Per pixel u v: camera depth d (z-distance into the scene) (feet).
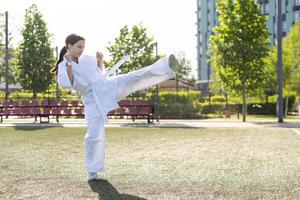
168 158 26.55
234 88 72.84
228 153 28.76
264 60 71.67
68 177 20.43
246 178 19.84
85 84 19.53
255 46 70.49
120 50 83.76
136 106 64.80
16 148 32.32
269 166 23.30
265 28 71.72
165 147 32.50
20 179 19.92
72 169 22.74
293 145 33.30
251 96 101.40
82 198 16.06
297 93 117.08
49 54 96.02
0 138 40.42
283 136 40.98
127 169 22.56
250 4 71.46
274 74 109.50
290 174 20.84
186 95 91.56
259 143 34.86
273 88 113.60
